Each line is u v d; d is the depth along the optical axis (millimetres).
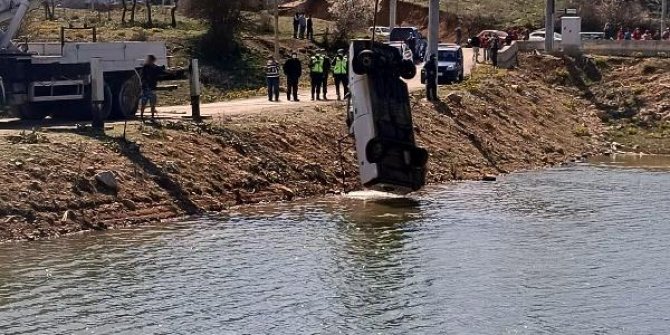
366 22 75625
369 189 33750
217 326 20781
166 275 23922
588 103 57625
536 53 61812
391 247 27328
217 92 54688
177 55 57781
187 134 33500
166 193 29984
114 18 70250
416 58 64938
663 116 55500
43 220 26875
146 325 20688
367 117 32781
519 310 22328
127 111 35812
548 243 28375
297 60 44500
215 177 31922
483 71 56062
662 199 35750
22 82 33188
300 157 35562
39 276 23422
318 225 29562
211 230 28266
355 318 21500
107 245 26141
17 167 27969
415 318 21594
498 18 87250
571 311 22312
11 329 20188
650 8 95125
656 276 25156
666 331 21156
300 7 84938
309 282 23844
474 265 25797
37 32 51750
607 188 38188
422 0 90750
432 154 39969
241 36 62844
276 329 20719
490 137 44844
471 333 20766
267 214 30672
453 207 33188
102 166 29531
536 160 45125
